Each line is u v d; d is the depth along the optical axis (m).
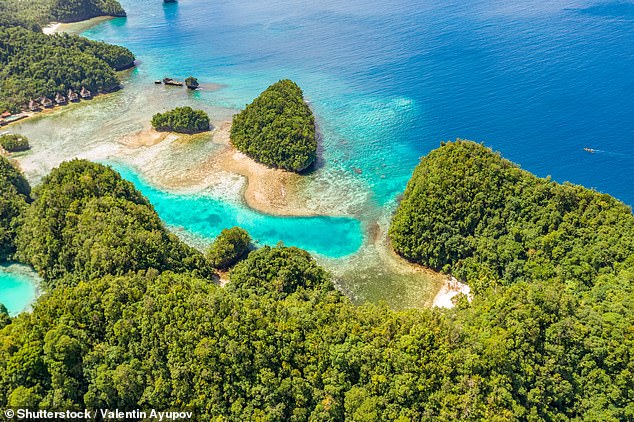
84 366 70.31
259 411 65.38
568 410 69.00
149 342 71.75
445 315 80.50
